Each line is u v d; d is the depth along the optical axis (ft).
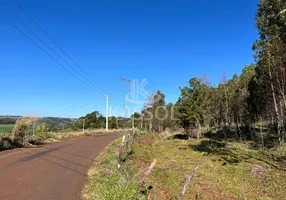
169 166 36.45
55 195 19.16
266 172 31.86
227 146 55.26
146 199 18.43
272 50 39.75
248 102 65.36
